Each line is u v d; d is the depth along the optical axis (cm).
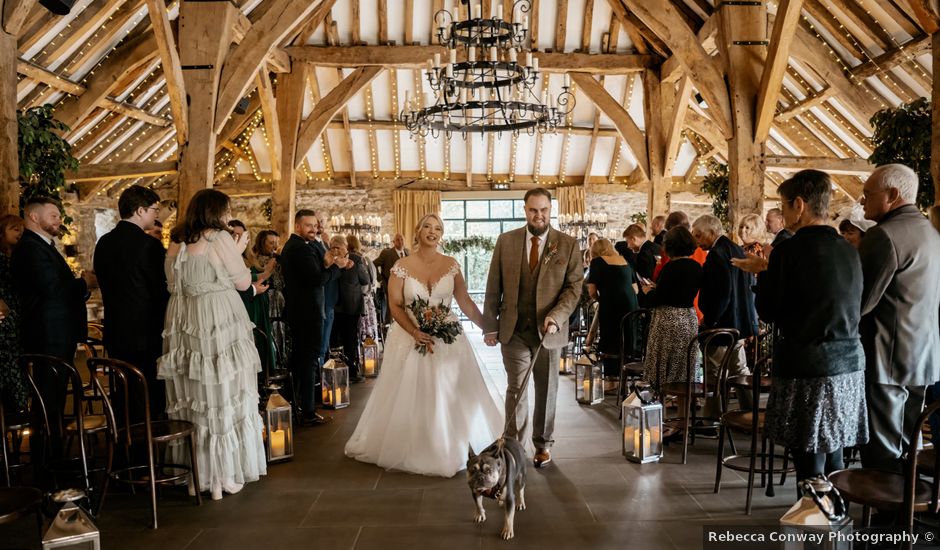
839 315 260
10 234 407
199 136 703
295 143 1092
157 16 658
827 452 263
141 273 367
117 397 370
